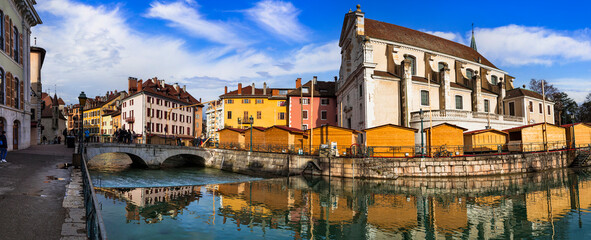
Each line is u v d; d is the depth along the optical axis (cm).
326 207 1587
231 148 3909
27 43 2719
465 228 1273
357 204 1653
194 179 2723
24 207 774
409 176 2481
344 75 4606
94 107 8519
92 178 2681
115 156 5212
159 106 6178
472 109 4231
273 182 2367
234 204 1627
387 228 1263
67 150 2681
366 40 3606
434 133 2841
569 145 3453
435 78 4072
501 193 1967
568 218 1416
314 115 5388
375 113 3541
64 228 631
